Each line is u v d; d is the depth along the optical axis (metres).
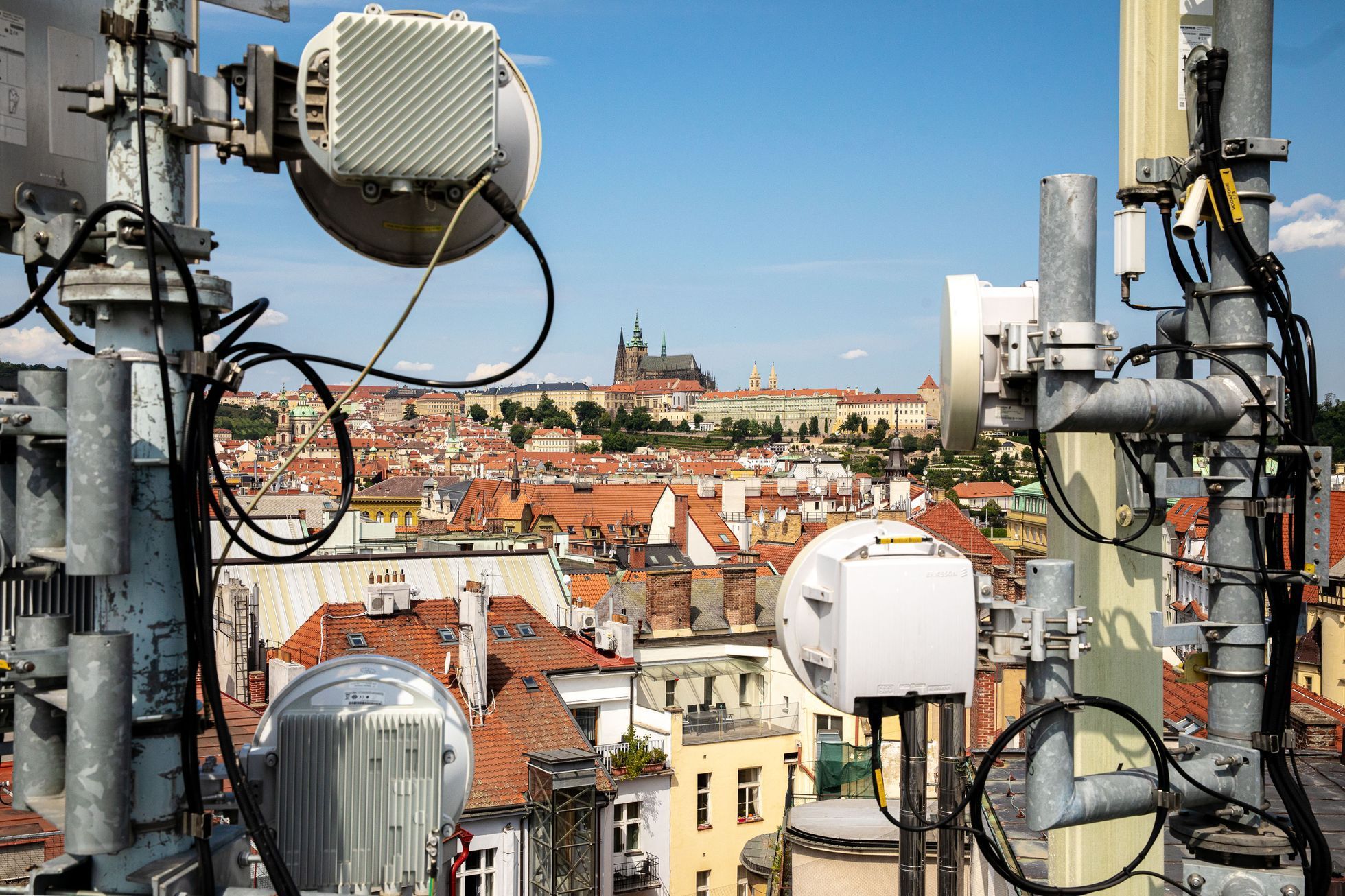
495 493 135.25
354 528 63.03
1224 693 5.14
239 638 30.02
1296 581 5.02
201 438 3.71
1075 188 4.70
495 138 4.00
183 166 3.85
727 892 36.00
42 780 3.59
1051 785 4.81
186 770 3.63
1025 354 4.87
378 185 4.00
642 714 36.31
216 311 3.83
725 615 45.88
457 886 27.80
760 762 37.16
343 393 4.16
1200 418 5.02
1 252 4.50
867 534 4.96
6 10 4.43
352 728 4.44
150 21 3.66
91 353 4.50
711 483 123.00
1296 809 4.90
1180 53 6.46
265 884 4.91
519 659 34.72
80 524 3.34
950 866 7.17
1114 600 7.30
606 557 74.19
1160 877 5.00
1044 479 5.29
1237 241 5.01
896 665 4.64
